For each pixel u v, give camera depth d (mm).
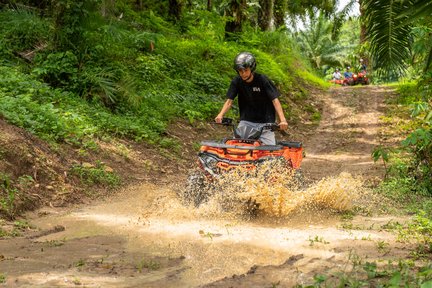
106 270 4504
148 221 6820
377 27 4957
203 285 4051
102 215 7227
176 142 13656
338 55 50812
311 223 6961
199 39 23781
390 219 7371
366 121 21375
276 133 18688
